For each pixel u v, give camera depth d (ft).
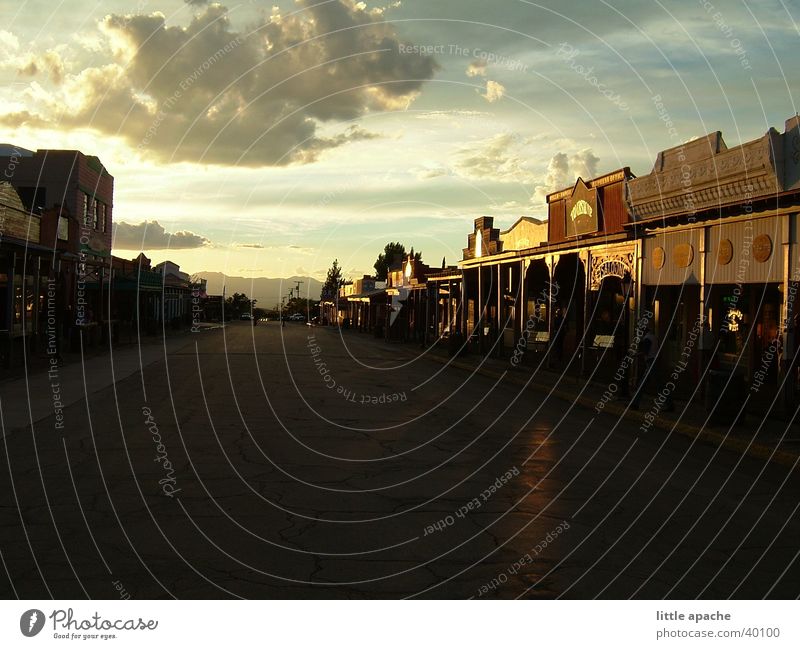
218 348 114.52
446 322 143.54
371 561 18.48
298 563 18.24
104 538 19.85
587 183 67.41
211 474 28.04
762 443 34.27
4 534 20.07
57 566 17.74
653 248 53.26
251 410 46.32
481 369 78.13
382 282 229.86
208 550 19.04
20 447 32.83
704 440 37.60
